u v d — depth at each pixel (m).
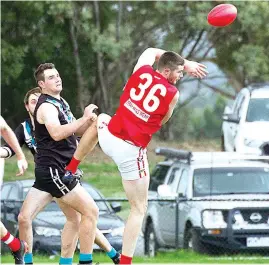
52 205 42.47
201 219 41.28
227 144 56.31
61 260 25.38
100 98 86.75
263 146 51.84
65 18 78.56
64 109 24.56
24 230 25.12
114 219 42.25
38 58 80.69
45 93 24.56
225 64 89.69
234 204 41.41
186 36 85.56
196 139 103.12
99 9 84.69
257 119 53.28
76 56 81.75
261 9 79.62
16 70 77.25
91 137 23.19
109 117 23.02
